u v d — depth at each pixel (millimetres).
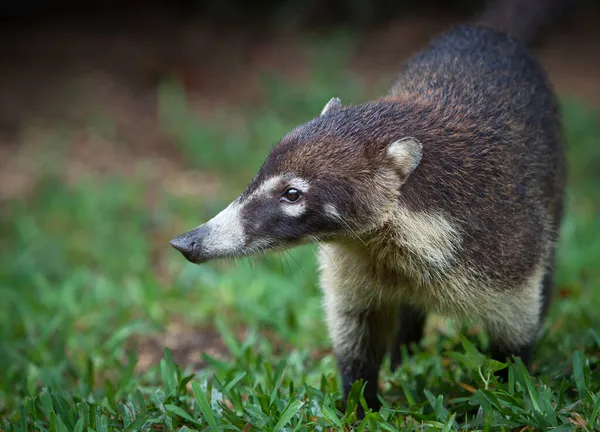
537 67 10031
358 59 23297
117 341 10648
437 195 7727
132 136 19688
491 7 13984
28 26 24875
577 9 23922
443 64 9266
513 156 8258
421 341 10180
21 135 19672
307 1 25062
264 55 23672
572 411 7543
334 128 7770
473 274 7863
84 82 21750
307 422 7844
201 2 25750
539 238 8336
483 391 7746
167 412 7992
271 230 7703
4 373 10078
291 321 11117
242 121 19969
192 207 15602
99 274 13547
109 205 15742
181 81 22469
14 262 13805
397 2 25172
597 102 20266
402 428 7672
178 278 13078
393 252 7887
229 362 10219
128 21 25188
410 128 7887
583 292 11648
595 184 15938
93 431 7586
